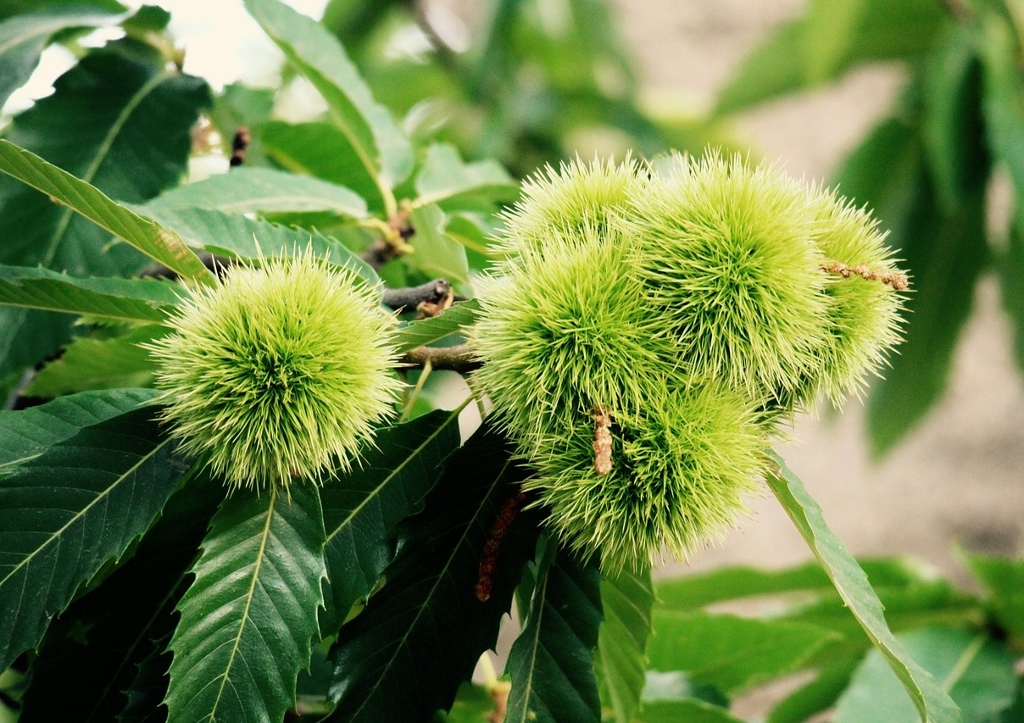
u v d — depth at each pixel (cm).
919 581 92
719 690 84
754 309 67
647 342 67
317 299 67
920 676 67
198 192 77
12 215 79
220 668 65
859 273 68
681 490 67
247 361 66
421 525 68
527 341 67
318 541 67
